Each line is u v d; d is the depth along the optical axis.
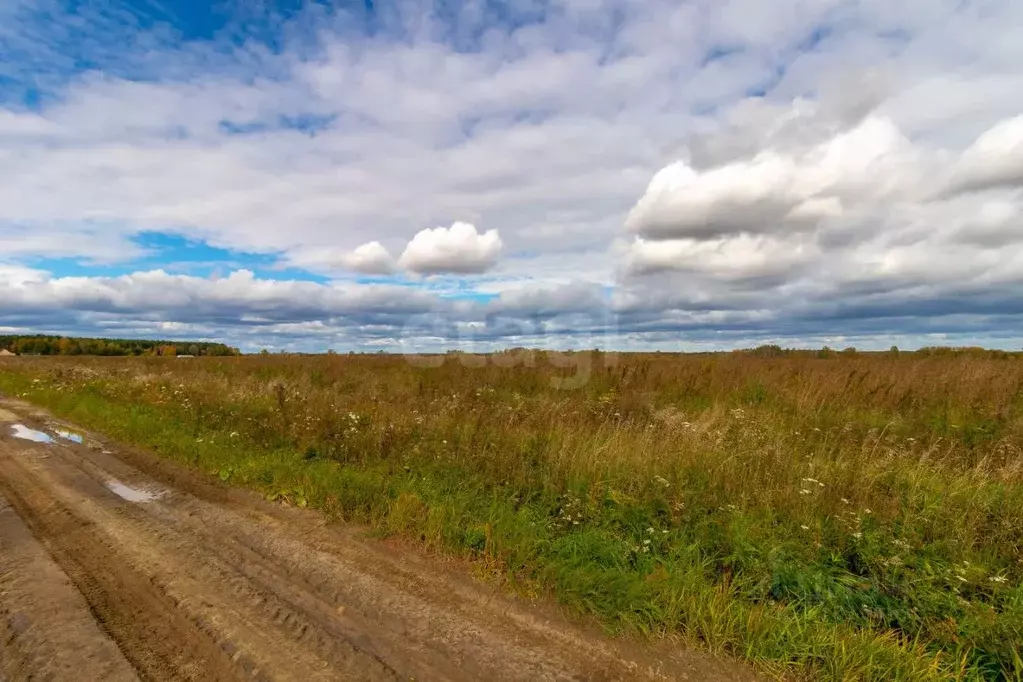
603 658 2.88
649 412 7.74
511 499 4.84
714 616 3.09
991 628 2.96
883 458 5.42
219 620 3.14
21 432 8.70
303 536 4.40
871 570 3.71
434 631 3.08
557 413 7.55
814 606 3.31
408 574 3.77
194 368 16.84
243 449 6.84
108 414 9.43
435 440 6.41
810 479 4.51
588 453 5.55
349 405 8.66
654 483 4.85
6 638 2.92
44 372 17.16
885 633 3.06
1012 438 6.36
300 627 3.08
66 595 3.39
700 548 4.02
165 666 2.71
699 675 2.75
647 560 3.78
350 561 3.95
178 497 5.38
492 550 3.99
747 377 10.76
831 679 2.67
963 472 5.21
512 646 2.96
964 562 3.61
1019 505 4.34
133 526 4.60
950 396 8.55
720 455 5.42
